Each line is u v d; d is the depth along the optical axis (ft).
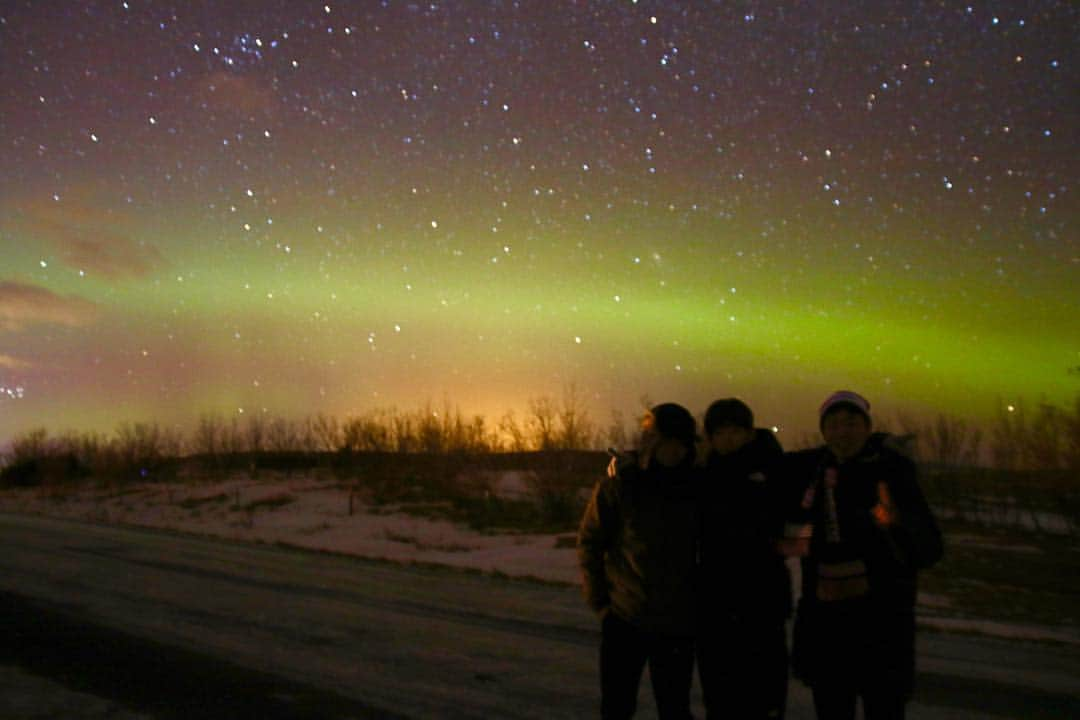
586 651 24.91
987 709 19.95
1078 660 25.89
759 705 13.56
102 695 19.47
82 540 51.19
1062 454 61.11
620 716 14.38
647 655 14.37
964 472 72.38
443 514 68.49
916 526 12.98
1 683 20.31
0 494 102.27
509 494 73.61
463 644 25.38
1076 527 60.95
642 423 14.73
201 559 43.70
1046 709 20.12
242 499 80.48
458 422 86.89
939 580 41.78
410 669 22.22
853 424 13.70
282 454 104.99
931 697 20.83
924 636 28.81
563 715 18.62
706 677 13.87
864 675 13.19
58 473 109.19
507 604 32.63
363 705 18.98
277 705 18.86
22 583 34.53
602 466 68.95
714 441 14.25
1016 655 26.27
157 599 31.58
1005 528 62.08
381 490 78.69
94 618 27.84
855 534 13.34
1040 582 41.88
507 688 20.62
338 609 30.50
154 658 22.80
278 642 24.99
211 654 23.32
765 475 13.94
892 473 13.39
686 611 14.01
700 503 14.06
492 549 52.24
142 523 67.31
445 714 18.49
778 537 13.78
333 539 57.00
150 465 107.14
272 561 44.09
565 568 44.11
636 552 14.25
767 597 13.66
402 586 36.58
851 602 13.25
